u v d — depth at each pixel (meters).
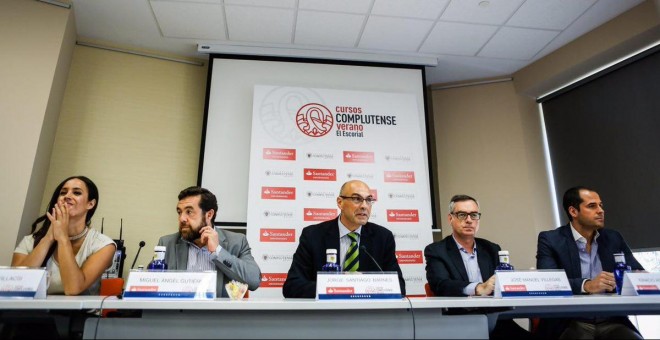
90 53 3.40
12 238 2.44
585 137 3.51
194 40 3.43
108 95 3.36
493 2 3.00
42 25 2.84
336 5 3.02
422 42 3.49
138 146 3.33
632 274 1.55
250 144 3.27
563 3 3.02
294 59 3.55
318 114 3.35
